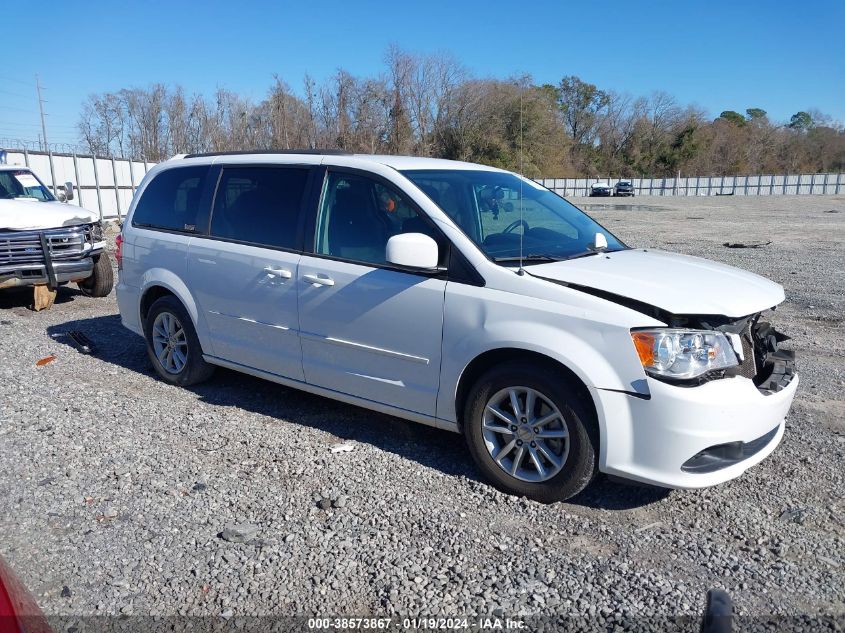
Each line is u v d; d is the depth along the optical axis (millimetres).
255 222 5281
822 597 3133
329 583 3221
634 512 3881
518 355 4020
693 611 3025
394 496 4027
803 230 22781
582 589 3178
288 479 4238
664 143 82562
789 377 4055
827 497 4035
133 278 6254
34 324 8578
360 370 4645
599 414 3678
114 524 3729
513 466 4039
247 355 5344
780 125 92750
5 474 4301
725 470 3682
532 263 4180
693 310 3652
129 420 5188
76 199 23359
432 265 4105
